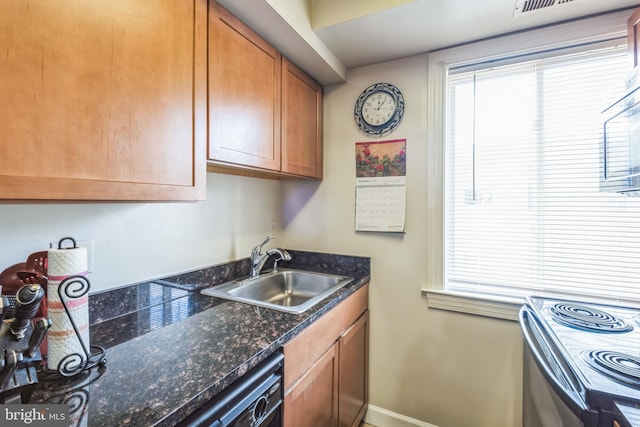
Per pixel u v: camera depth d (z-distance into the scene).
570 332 0.98
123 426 0.54
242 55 1.23
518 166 1.53
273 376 0.91
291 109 1.59
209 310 1.18
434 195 1.66
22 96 0.62
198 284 1.46
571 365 0.78
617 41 1.32
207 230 1.54
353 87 1.86
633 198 1.32
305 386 1.10
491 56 1.52
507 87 1.55
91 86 0.73
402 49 1.62
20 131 0.62
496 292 1.58
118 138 0.79
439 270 1.66
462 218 1.66
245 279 1.68
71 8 0.70
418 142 1.71
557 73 1.45
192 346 0.87
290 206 2.07
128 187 0.82
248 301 1.29
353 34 1.48
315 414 1.19
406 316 1.75
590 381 0.70
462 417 1.62
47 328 0.64
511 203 1.55
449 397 1.65
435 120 1.65
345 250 1.91
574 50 1.40
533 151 1.50
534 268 1.50
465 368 1.61
